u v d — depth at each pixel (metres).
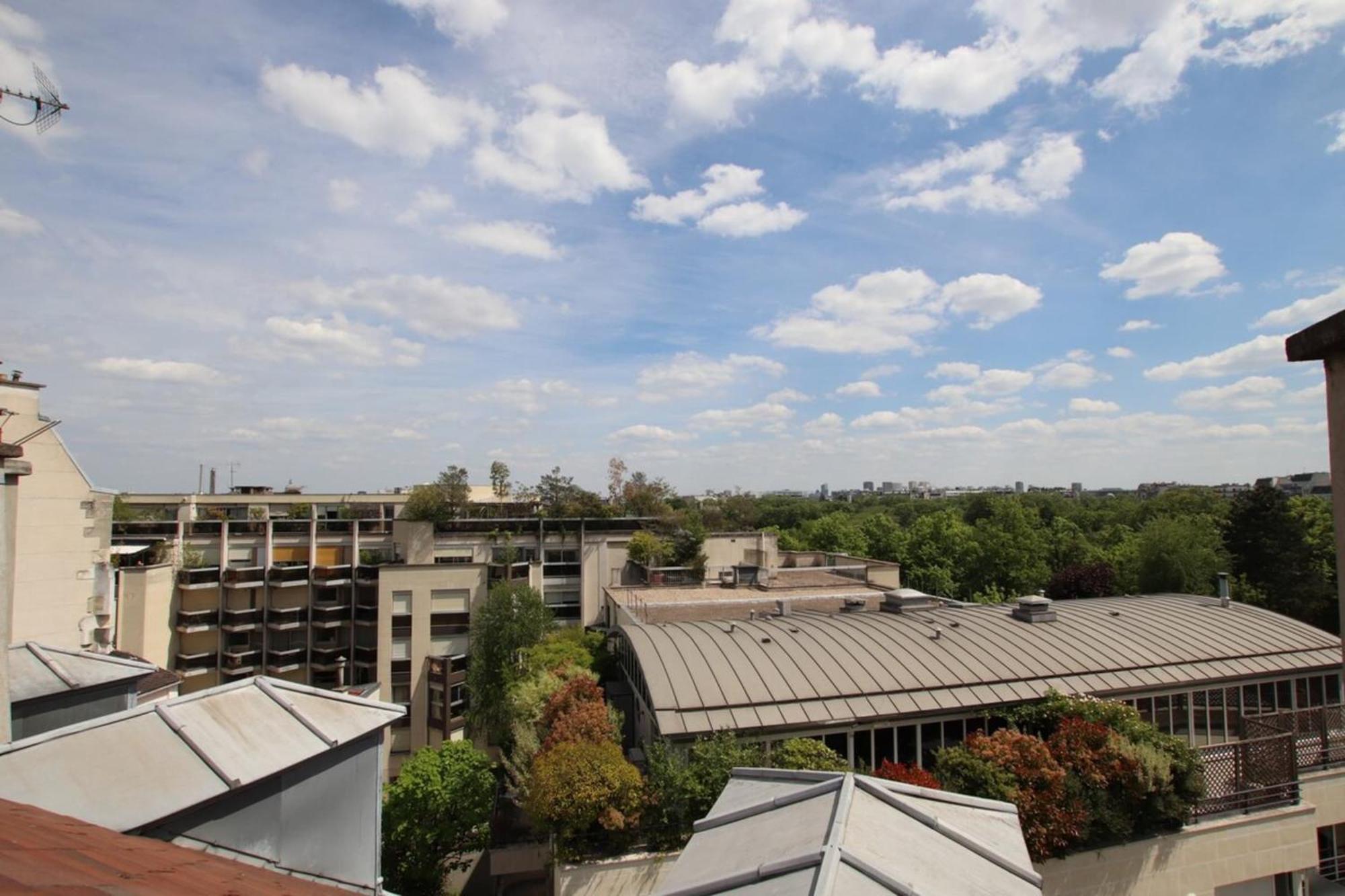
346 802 8.98
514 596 42.97
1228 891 20.55
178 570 49.69
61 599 24.80
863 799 8.39
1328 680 27.52
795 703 22.19
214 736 8.14
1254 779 21.23
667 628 28.08
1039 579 62.03
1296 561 51.22
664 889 7.40
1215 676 25.84
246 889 4.85
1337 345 4.23
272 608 50.97
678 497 88.12
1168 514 74.50
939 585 65.00
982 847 7.84
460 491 59.72
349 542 56.38
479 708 40.44
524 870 24.75
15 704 10.28
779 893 6.38
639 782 19.27
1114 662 25.94
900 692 23.12
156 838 7.00
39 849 3.84
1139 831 19.56
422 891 26.56
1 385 23.42
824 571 52.88
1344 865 22.50
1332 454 4.29
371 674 49.62
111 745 7.55
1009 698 23.55
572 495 63.31
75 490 25.23
